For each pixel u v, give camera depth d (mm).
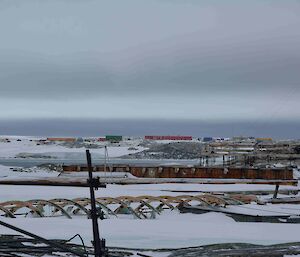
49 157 182875
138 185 37531
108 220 17219
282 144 61438
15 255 10008
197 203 24953
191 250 12500
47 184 37094
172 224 16609
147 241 13594
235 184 40031
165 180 42562
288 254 12094
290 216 19000
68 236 13961
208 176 49219
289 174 47000
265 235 14922
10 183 37531
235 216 19688
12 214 18766
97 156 174625
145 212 22953
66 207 24219
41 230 15008
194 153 175625
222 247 13000
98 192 30562
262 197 30031
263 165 59875
